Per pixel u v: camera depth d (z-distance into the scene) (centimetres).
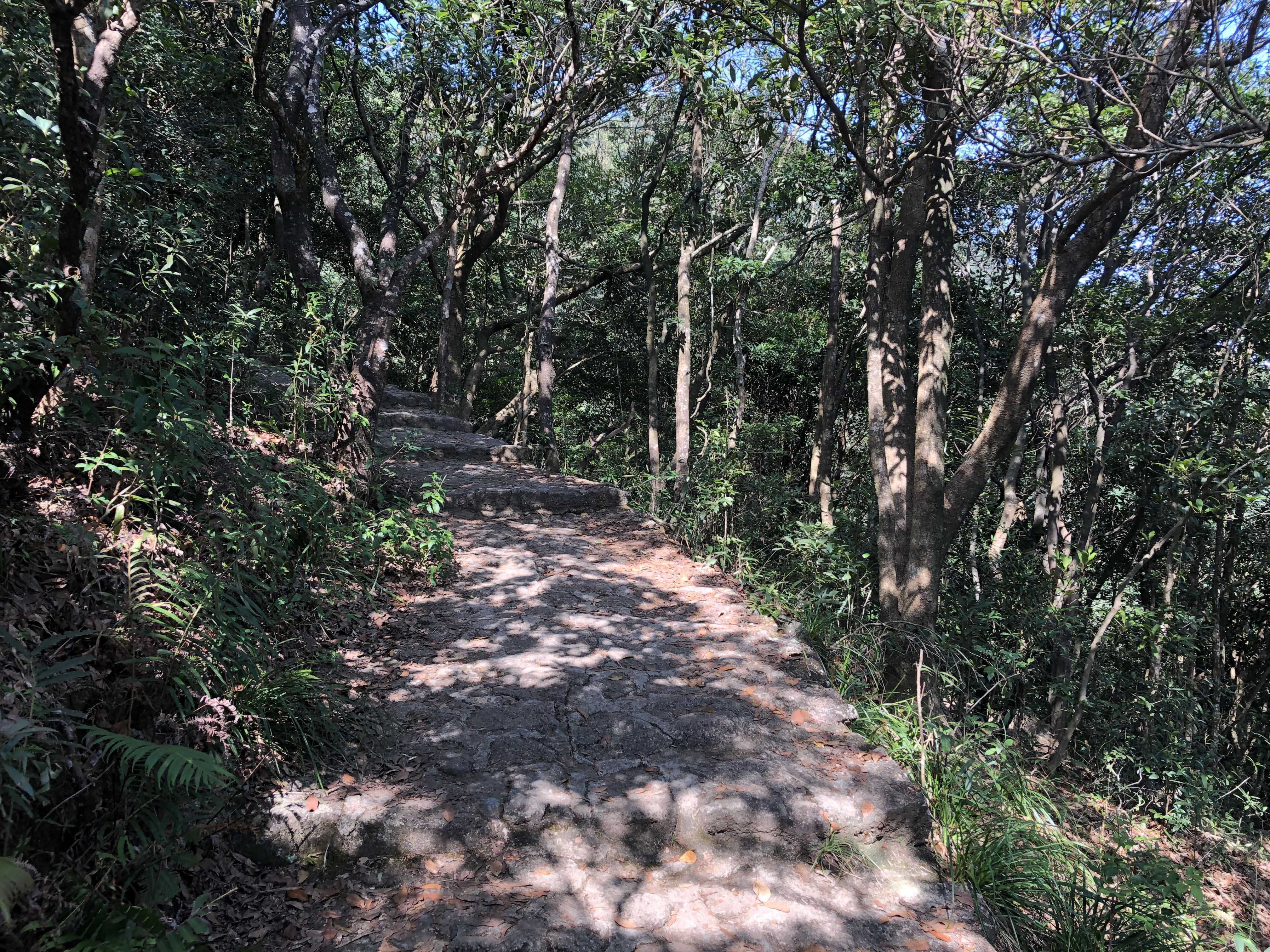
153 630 280
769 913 280
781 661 449
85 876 216
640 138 1598
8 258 292
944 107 614
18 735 192
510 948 248
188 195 784
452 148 1041
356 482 565
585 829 302
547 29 872
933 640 569
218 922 246
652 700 391
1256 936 620
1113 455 1221
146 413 328
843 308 1460
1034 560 1285
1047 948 302
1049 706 1148
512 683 399
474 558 594
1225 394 1099
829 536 730
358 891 273
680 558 638
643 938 261
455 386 1435
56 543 286
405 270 662
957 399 1524
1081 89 539
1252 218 917
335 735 323
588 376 2003
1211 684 1170
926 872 321
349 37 965
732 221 1430
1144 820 789
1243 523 1396
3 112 308
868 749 371
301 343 636
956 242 1327
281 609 385
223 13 765
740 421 1320
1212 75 526
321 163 682
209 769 216
